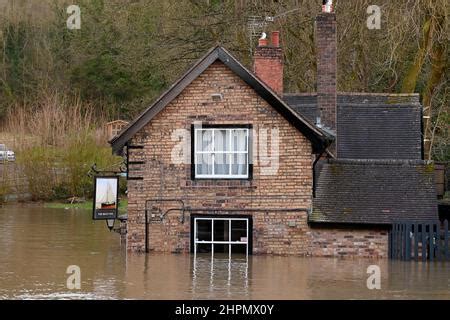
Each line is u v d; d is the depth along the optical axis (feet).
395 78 230.07
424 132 199.82
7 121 364.79
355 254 154.71
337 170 164.14
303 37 239.30
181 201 158.92
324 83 176.86
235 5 250.37
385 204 157.79
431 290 120.37
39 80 409.90
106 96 405.59
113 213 166.91
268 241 156.66
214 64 158.10
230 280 127.54
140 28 288.30
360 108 185.57
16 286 121.39
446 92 222.28
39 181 297.74
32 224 216.54
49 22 431.84
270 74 181.27
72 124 304.71
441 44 207.51
